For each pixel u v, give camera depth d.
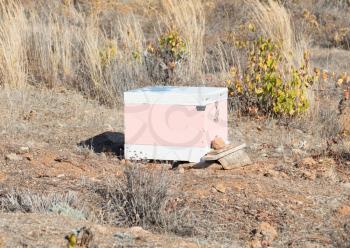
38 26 34.53
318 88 29.98
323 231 15.55
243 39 38.75
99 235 13.05
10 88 28.50
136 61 30.20
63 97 28.03
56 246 12.17
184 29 32.91
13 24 31.28
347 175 19.75
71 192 16.42
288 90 25.66
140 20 45.34
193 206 16.38
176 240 13.52
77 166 19.34
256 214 16.16
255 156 21.58
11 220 13.51
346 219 16.19
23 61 31.06
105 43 32.59
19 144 21.06
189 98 19.72
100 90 28.62
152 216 15.70
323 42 44.56
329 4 53.06
